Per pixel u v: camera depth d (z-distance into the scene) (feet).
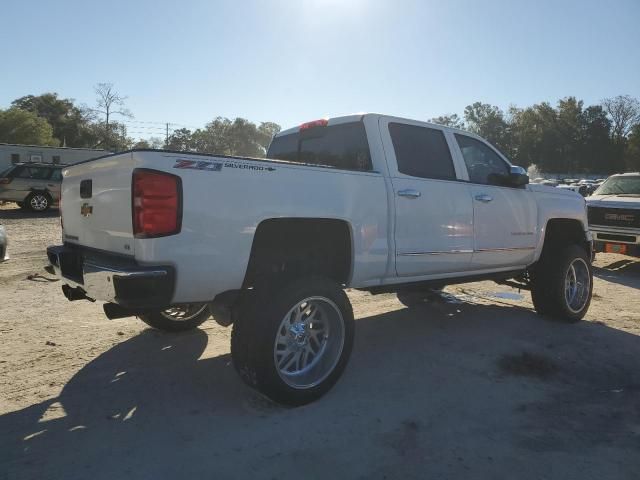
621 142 307.99
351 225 13.12
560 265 19.13
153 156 10.15
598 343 17.15
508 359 15.42
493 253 17.37
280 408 11.92
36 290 23.25
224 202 10.85
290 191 11.89
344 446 10.27
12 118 205.16
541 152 315.17
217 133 283.59
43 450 9.92
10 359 14.67
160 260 10.22
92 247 12.28
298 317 12.18
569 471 9.55
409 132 15.70
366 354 15.80
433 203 15.26
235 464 9.53
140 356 15.17
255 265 12.43
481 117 328.49
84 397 12.32
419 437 10.70
